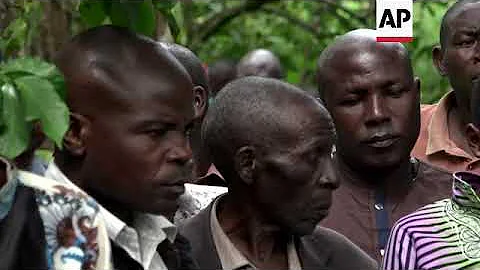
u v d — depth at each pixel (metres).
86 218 2.38
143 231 2.57
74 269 2.35
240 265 2.80
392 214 3.67
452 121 4.23
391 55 3.58
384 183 3.68
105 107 2.47
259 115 2.81
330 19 8.45
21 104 2.37
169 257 2.61
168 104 2.49
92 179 2.50
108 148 2.48
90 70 2.48
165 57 2.54
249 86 2.87
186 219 3.07
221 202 2.94
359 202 3.68
